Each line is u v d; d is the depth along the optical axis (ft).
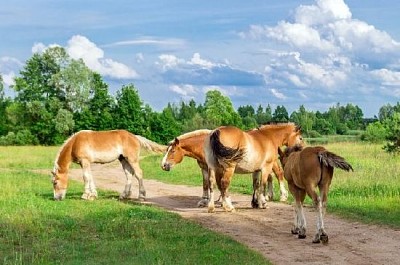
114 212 53.78
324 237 41.83
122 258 36.86
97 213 53.47
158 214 53.01
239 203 65.46
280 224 50.78
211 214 56.44
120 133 68.13
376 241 43.06
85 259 36.86
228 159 55.11
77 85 279.69
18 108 286.25
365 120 397.60
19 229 45.19
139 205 63.00
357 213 54.65
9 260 36.50
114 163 134.10
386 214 53.93
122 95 257.96
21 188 75.05
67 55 288.71
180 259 36.27
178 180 92.38
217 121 300.20
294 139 59.77
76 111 283.38
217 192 75.31
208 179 59.82
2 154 165.58
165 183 89.81
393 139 106.83
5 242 41.42
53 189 71.92
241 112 440.86
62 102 282.56
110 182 93.35
